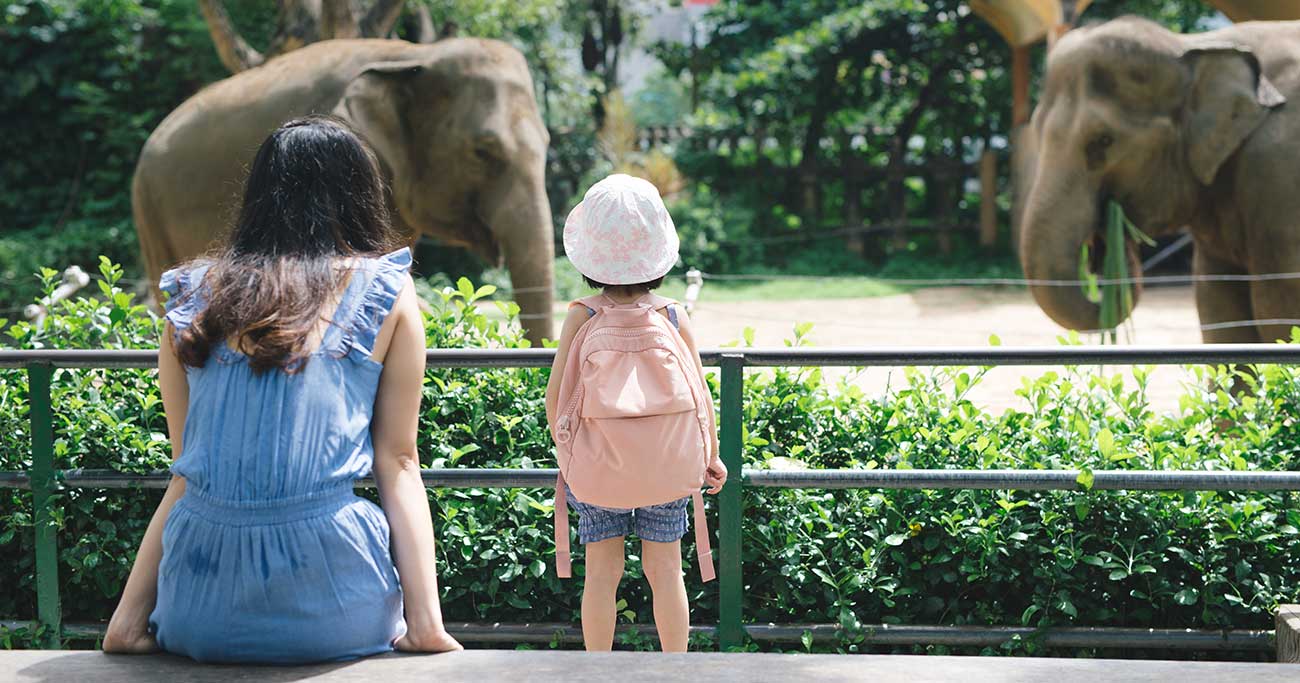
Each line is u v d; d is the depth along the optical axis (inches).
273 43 397.7
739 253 683.4
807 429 157.6
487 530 151.2
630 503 120.8
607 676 87.8
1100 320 289.0
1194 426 160.6
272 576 87.4
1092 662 90.4
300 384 89.1
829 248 722.8
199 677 87.4
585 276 123.2
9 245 544.1
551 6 677.3
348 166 94.7
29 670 89.0
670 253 122.5
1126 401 162.1
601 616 130.9
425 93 299.4
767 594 150.9
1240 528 145.9
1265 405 159.9
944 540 148.1
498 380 159.2
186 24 605.6
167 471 148.3
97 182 613.6
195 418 90.3
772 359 136.1
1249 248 281.6
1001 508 147.6
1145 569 143.4
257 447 88.1
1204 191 288.0
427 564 93.4
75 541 157.0
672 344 121.3
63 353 141.1
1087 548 148.6
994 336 157.8
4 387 162.4
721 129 747.4
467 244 312.5
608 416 118.9
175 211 300.7
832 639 145.4
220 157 296.0
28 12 607.8
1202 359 132.6
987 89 749.3
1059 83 289.7
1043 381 163.3
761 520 149.6
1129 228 288.7
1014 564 148.7
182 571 88.7
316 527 88.4
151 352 140.2
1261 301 279.3
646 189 121.9
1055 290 286.5
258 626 87.9
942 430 155.2
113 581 156.4
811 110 753.0
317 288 90.0
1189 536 147.8
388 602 92.0
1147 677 87.8
